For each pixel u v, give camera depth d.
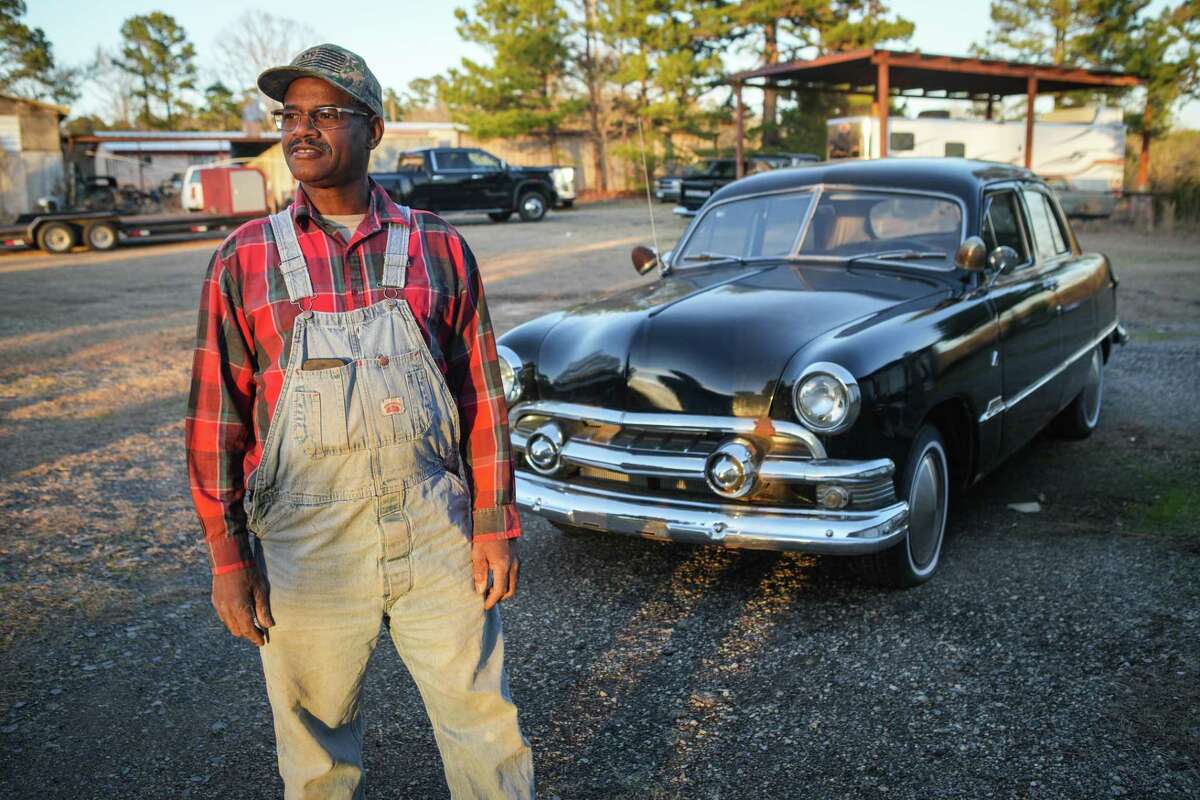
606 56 37.53
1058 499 4.89
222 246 1.83
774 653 3.41
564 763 2.81
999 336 4.34
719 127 36.59
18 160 29.08
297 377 1.77
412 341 1.84
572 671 3.34
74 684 3.33
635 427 3.83
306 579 1.85
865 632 3.53
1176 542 4.23
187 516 5.06
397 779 2.77
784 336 3.72
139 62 63.22
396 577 1.88
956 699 3.04
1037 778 2.62
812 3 31.42
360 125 1.84
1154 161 27.22
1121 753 2.72
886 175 4.93
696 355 3.75
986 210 4.71
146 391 8.06
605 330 4.05
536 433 4.01
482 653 2.01
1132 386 7.24
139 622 3.81
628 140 37.28
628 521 3.71
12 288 14.84
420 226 1.92
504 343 4.27
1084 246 16.97
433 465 1.91
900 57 19.19
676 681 3.25
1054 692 3.05
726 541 3.55
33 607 3.95
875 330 3.71
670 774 2.73
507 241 20.05
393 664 3.43
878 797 2.58
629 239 19.83
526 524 4.87
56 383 8.38
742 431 3.62
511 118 35.50
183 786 2.75
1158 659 3.22
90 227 20.89
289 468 1.81
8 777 2.79
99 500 5.32
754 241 5.06
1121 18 29.33
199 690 3.29
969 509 4.81
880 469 3.51
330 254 1.82
